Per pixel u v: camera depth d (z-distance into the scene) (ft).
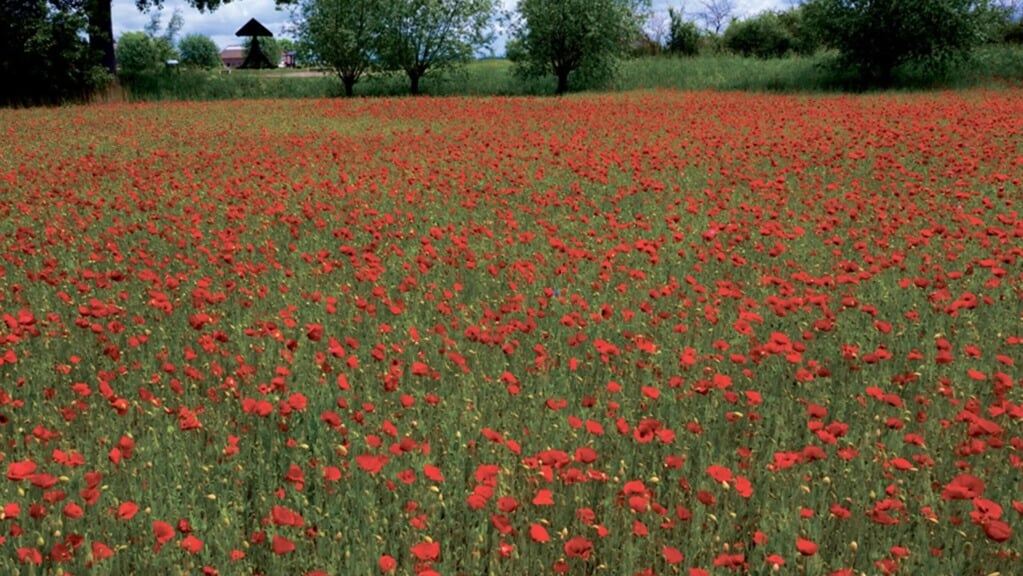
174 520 11.13
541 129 64.85
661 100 92.38
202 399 15.14
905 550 9.56
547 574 10.46
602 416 14.39
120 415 13.61
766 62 128.47
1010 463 12.46
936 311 19.66
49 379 16.08
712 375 16.21
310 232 29.37
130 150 54.95
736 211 31.17
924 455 12.13
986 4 104.83
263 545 10.91
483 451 12.91
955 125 59.26
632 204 35.35
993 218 30.81
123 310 19.62
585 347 18.02
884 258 23.91
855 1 106.83
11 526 10.04
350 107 89.71
